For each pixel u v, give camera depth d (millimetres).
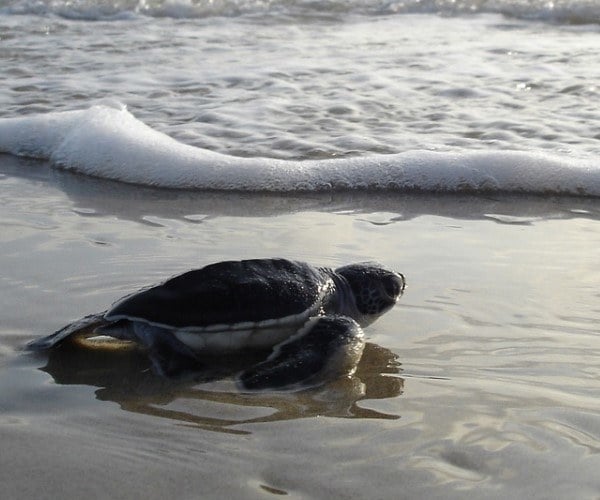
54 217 323
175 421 183
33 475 160
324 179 369
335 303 225
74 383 199
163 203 346
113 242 294
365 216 332
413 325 233
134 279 258
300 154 396
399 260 281
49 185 368
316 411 188
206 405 190
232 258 278
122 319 208
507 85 500
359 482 159
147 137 405
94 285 253
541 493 155
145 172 378
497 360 212
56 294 246
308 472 163
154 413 186
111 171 383
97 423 181
